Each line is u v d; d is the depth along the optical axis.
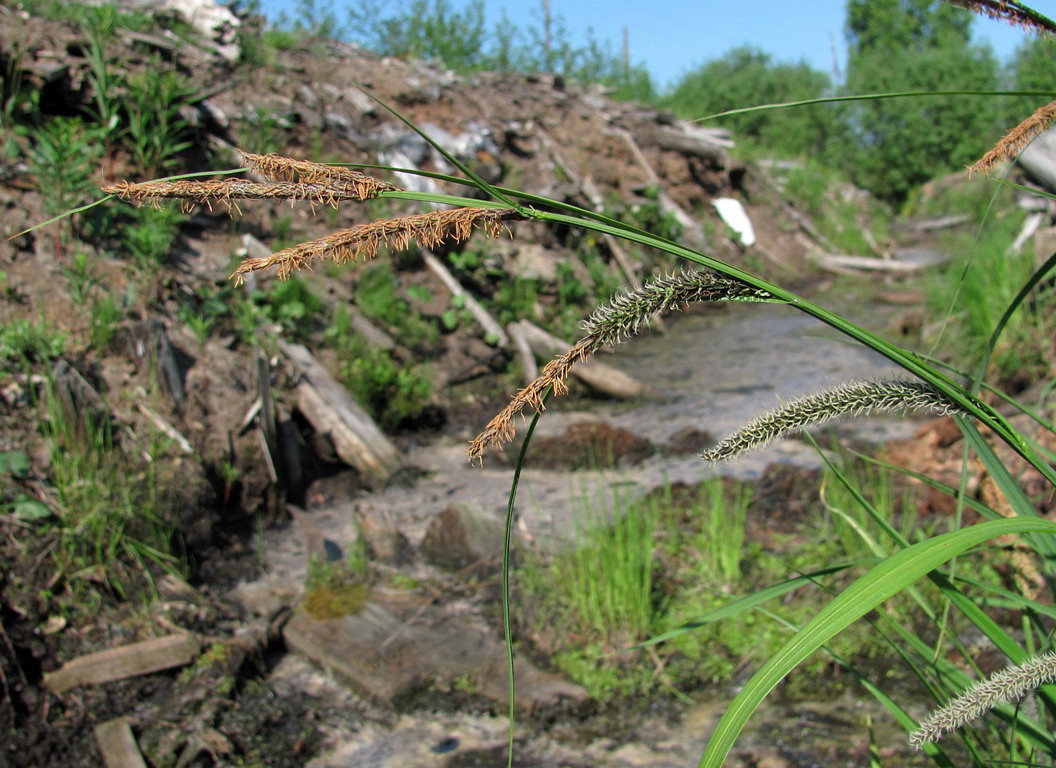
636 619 4.54
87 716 3.90
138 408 6.07
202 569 5.43
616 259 13.34
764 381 9.91
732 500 5.96
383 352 8.58
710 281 1.07
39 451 5.29
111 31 9.40
